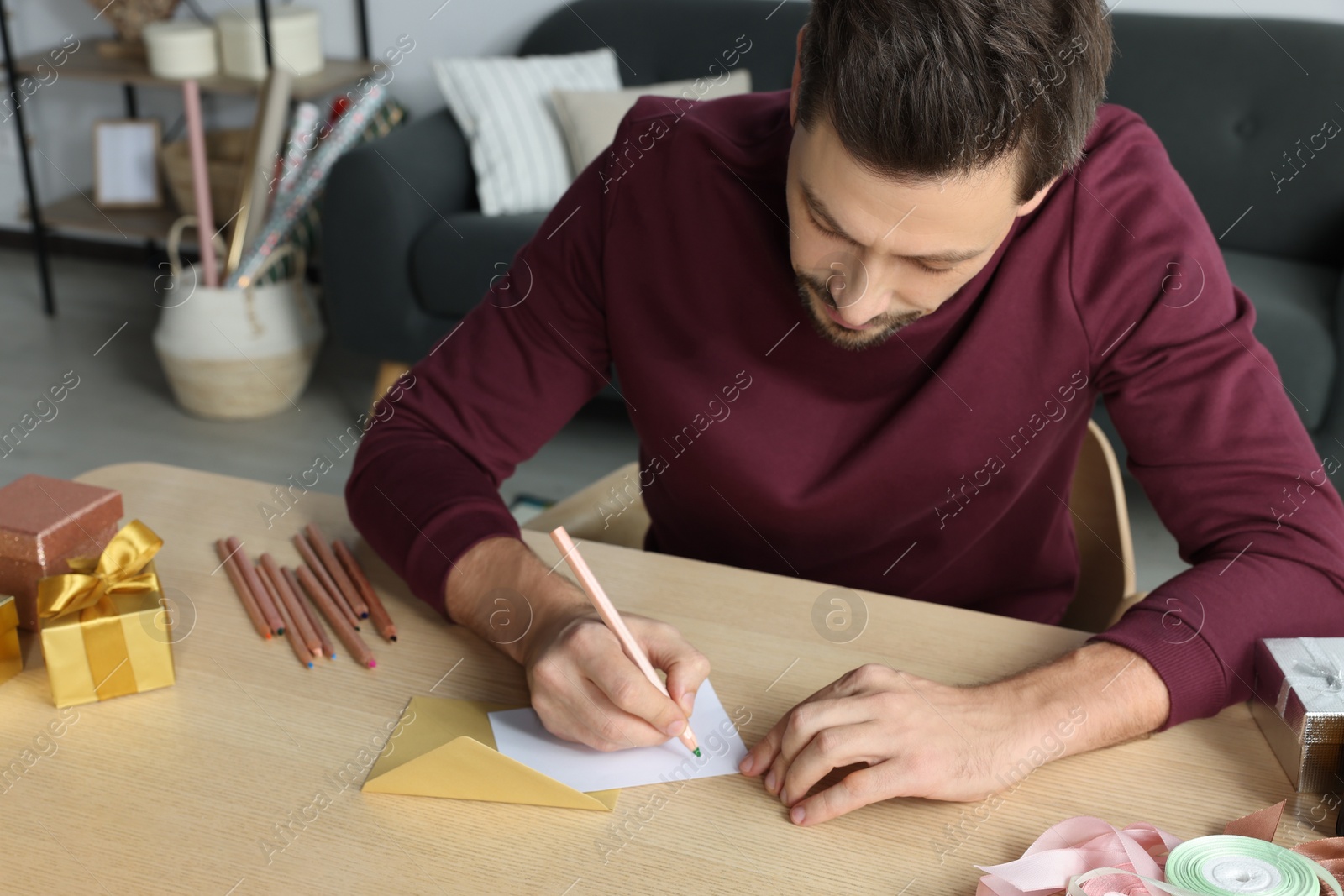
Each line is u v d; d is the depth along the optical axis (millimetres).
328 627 845
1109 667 756
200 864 618
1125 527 1113
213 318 2598
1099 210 948
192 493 1023
